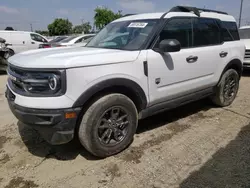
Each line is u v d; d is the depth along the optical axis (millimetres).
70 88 2516
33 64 2537
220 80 4531
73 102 2555
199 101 5184
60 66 2463
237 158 2955
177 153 3094
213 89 4457
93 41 4039
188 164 2854
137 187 2473
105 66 2729
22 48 14023
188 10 3934
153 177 2625
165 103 3516
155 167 2799
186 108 4797
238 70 4945
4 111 4723
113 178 2619
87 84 2607
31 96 2551
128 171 2734
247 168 2750
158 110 3469
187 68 3652
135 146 3271
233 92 4926
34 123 2590
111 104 2834
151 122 4098
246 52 8383
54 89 2492
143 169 2766
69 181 2580
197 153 3092
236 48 4676
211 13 4355
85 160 2965
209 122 4102
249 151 3109
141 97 3135
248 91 6203
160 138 3508
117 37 3613
